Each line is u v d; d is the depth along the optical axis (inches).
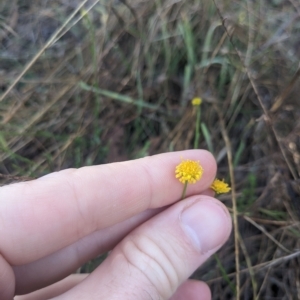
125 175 3.2
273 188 4.7
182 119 5.2
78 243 3.5
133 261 2.8
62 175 3.1
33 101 5.6
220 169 5.1
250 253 4.7
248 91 5.2
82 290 2.7
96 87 5.0
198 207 3.1
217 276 4.6
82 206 3.0
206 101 5.2
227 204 4.8
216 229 3.0
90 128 5.4
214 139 5.2
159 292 2.8
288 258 4.2
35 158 5.3
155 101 5.6
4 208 2.8
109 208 3.2
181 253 3.0
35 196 2.9
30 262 3.1
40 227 2.9
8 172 5.2
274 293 4.5
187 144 5.0
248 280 4.5
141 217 3.5
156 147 5.3
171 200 3.4
